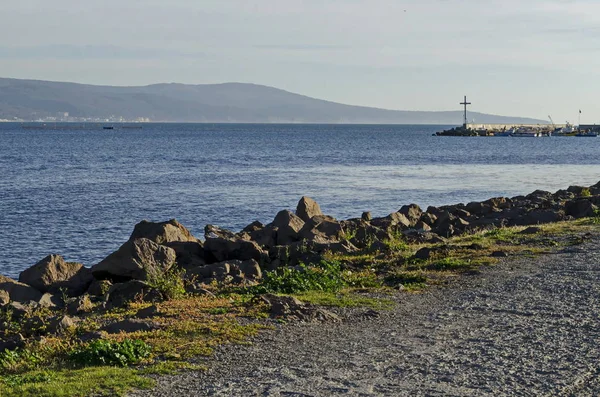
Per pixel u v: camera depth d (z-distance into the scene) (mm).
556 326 13812
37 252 35375
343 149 144250
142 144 163625
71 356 12242
